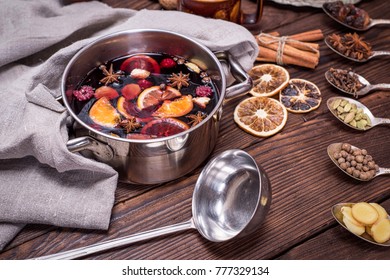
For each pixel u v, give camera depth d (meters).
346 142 1.72
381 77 1.91
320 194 1.59
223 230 1.47
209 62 1.66
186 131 1.43
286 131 1.74
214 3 1.82
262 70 1.88
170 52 1.75
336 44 1.95
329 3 2.06
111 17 1.88
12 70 1.77
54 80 1.68
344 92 1.85
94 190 1.52
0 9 1.88
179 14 1.81
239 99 1.81
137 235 1.44
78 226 1.48
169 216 1.53
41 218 1.48
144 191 1.58
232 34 1.75
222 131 1.73
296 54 1.89
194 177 1.61
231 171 1.54
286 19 2.09
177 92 1.62
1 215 1.48
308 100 1.81
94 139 1.46
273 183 1.61
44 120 1.54
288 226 1.52
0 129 1.56
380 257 1.46
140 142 1.41
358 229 1.46
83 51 1.63
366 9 2.15
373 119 1.76
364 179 1.59
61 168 1.49
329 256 1.46
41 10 1.91
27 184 1.53
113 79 1.66
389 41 2.03
